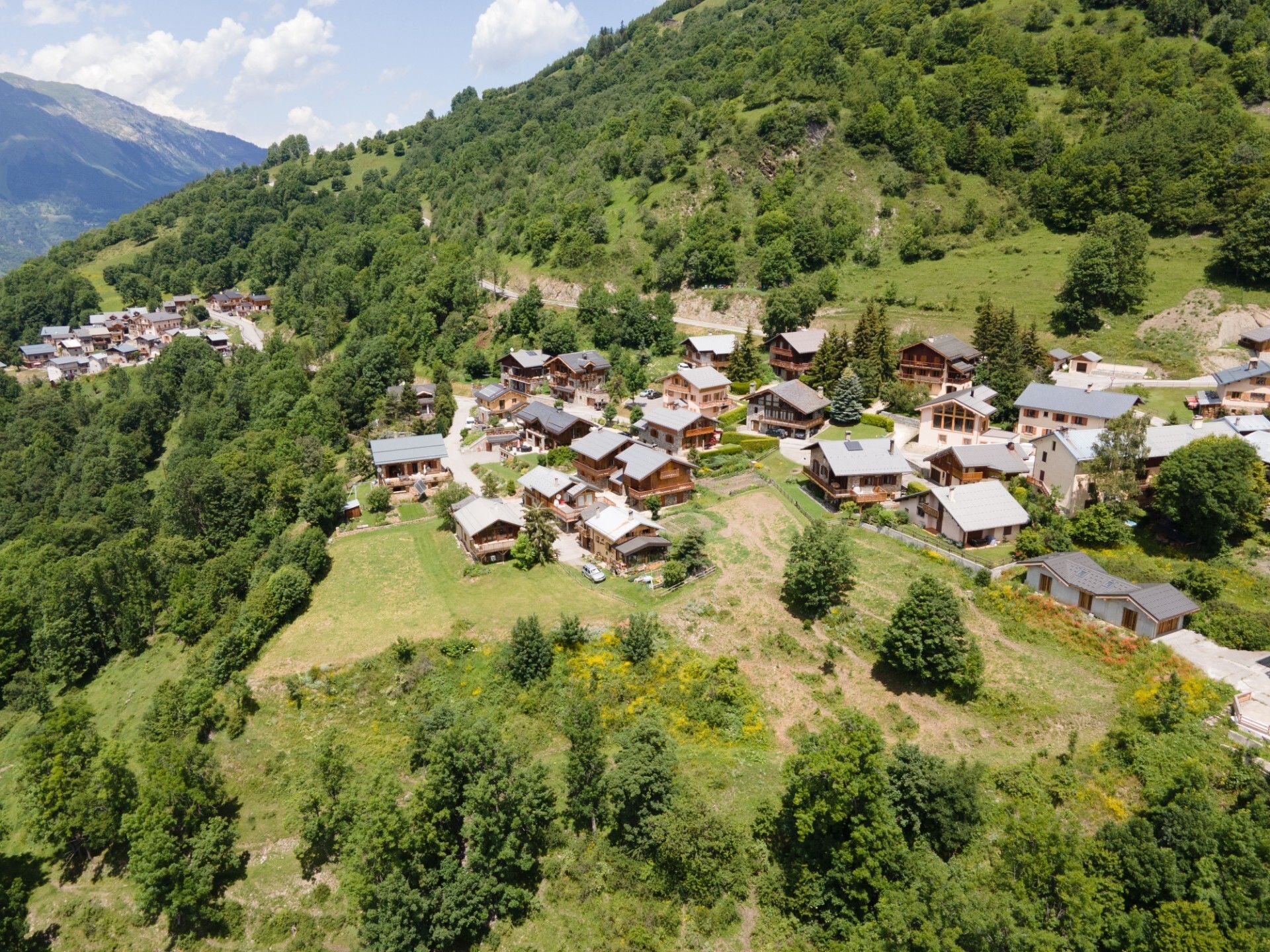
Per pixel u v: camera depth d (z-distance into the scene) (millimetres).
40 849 57562
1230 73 161625
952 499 70688
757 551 72125
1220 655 55656
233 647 65062
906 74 178375
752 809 49812
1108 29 183625
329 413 124188
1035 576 63125
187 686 63719
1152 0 180750
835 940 43000
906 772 46625
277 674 63594
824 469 80312
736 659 60406
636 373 125188
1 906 50875
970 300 131250
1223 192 133250
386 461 93188
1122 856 41125
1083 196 143750
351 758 56594
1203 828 41250
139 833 49250
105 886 53844
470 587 71938
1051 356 109688
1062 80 176625
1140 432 71250
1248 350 107375
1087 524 68375
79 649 77625
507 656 61500
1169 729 49562
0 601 81875
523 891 47750
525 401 124000
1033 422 91312
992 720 53312
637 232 166750
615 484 86125
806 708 56469
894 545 70750
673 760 49406
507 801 48156
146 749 58875
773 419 100562
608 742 55156
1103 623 58312
